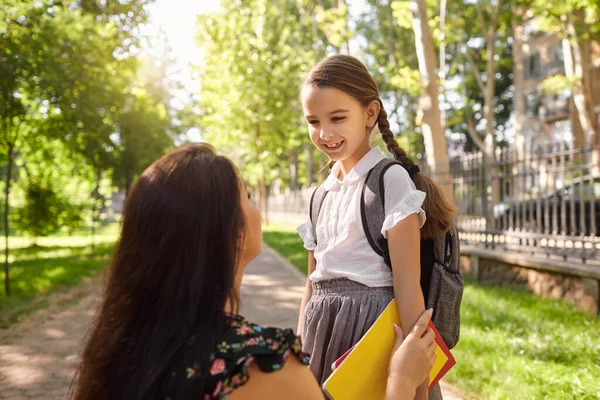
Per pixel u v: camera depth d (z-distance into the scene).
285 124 24.22
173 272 0.99
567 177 7.46
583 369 3.81
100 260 13.16
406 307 1.41
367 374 1.32
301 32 27.14
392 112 33.78
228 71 23.34
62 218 19.22
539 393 3.35
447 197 1.61
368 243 1.58
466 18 24.11
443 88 23.27
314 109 1.60
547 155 7.00
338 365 1.36
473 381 3.63
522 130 33.81
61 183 18.86
